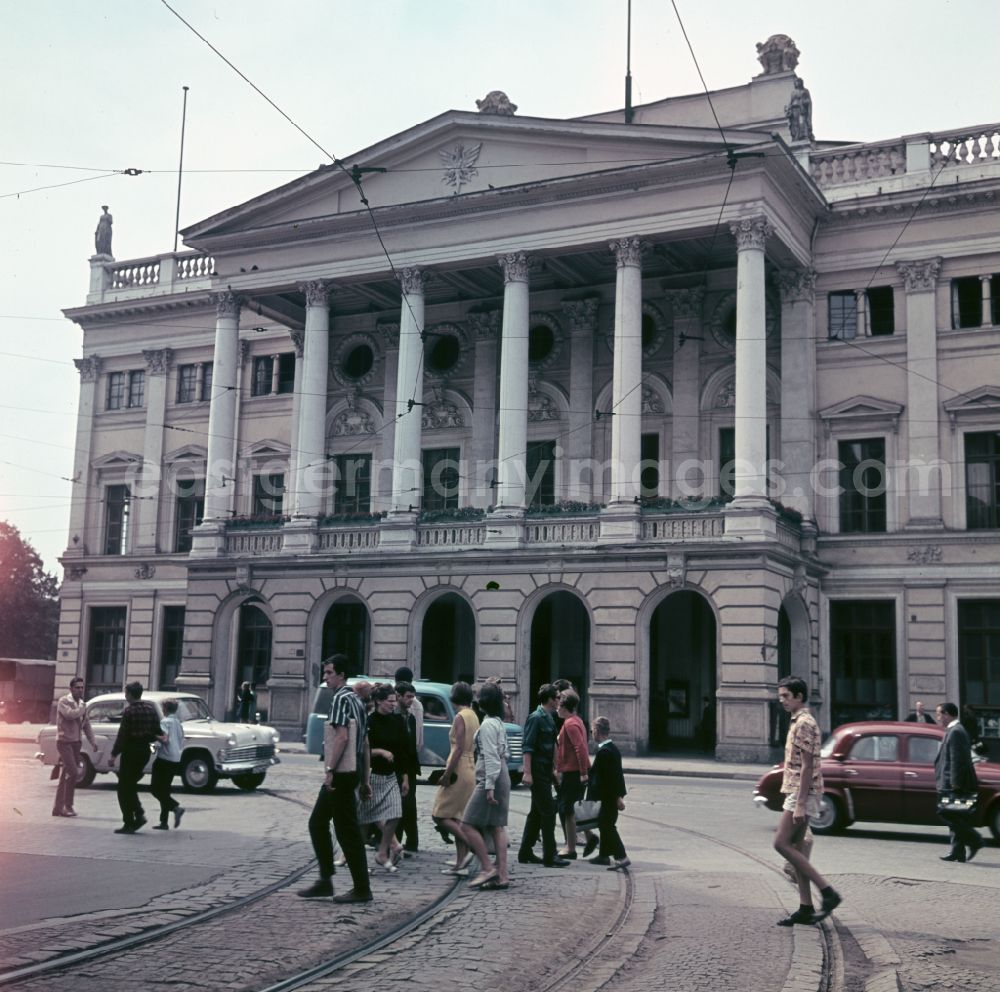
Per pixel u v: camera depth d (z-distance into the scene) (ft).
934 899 40.68
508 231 123.34
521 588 116.88
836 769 60.54
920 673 116.37
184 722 77.20
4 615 268.62
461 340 142.31
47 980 27.20
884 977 28.35
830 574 120.98
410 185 128.67
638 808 70.08
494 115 123.13
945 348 119.44
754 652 106.32
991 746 113.29
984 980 29.27
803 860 34.78
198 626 133.08
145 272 169.58
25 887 39.42
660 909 37.40
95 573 164.96
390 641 122.11
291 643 127.54
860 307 123.44
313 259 133.90
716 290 128.88
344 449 147.54
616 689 111.34
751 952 31.37
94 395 169.99
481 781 40.98
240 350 158.40
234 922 33.94
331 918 34.63
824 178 126.82
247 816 61.77
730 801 75.20
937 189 119.24
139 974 27.84
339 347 149.79
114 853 47.44
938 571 116.98
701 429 127.65
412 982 27.53
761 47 131.34
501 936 32.76
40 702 184.55
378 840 49.98
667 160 114.93
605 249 120.67
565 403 134.51
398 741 45.03
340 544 127.65
